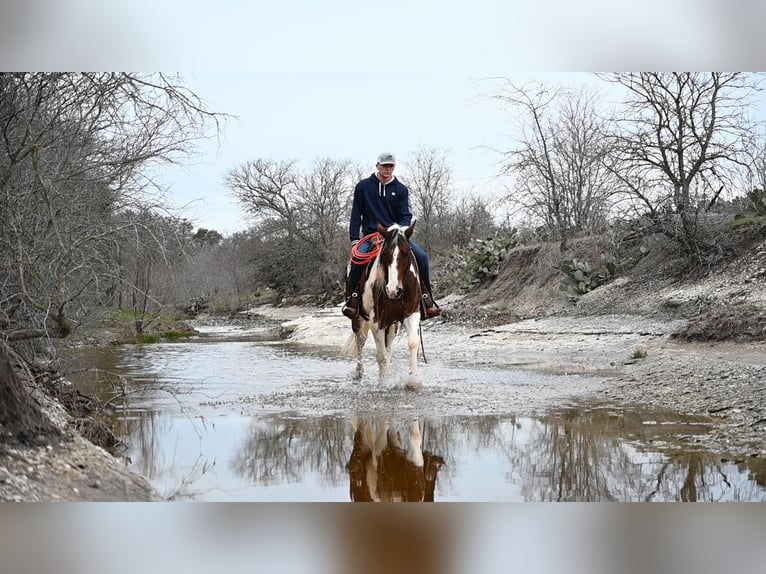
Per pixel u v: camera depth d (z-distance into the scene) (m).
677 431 6.15
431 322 22.00
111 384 9.71
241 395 8.55
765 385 7.53
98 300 8.16
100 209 7.71
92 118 7.29
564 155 24.62
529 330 17.42
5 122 6.73
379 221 9.66
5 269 6.99
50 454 4.50
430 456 5.45
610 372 10.39
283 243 48.09
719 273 16.88
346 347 10.07
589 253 22.45
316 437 6.16
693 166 17.70
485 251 27.72
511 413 7.16
